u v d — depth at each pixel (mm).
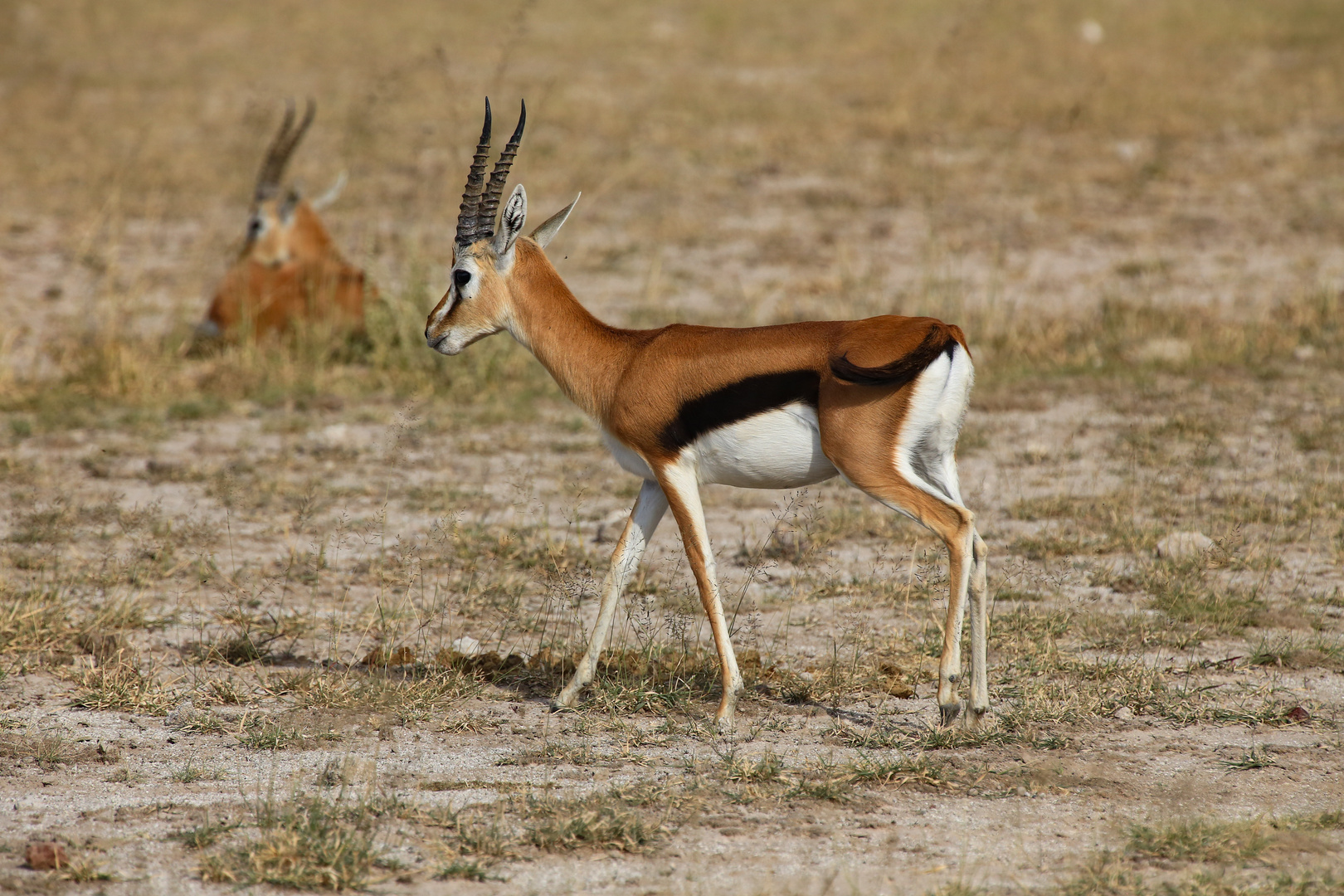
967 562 16797
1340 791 15812
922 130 72812
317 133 72312
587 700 19250
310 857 13789
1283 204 59312
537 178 63938
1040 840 14477
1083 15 100375
